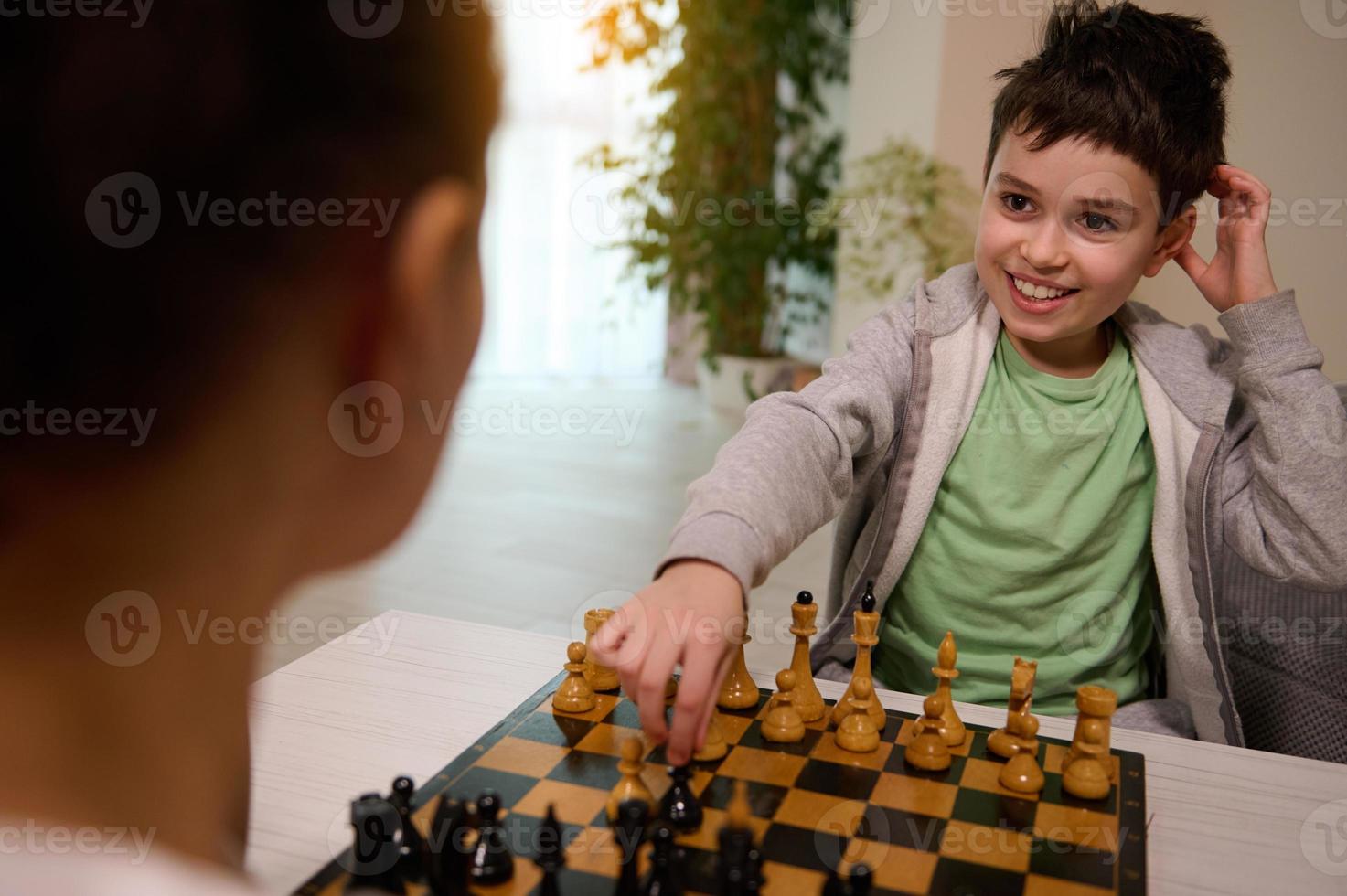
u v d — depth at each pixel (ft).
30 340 0.77
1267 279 3.99
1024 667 3.03
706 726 2.62
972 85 12.59
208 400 0.83
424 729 3.17
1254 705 4.27
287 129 0.81
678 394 19.60
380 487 0.98
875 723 3.13
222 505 0.87
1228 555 4.25
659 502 12.66
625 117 18.98
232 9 0.78
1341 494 3.78
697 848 2.51
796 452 3.40
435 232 0.88
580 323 20.15
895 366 4.19
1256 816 2.81
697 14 16.61
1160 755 3.14
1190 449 4.00
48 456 0.79
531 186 19.25
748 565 2.81
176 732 0.90
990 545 4.25
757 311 17.88
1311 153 9.20
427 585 9.61
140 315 0.79
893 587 4.35
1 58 0.74
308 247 0.84
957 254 13.07
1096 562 4.25
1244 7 9.22
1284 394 3.82
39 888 0.76
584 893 2.30
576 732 3.07
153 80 0.76
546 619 8.93
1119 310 4.32
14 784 0.83
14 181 0.75
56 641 0.83
